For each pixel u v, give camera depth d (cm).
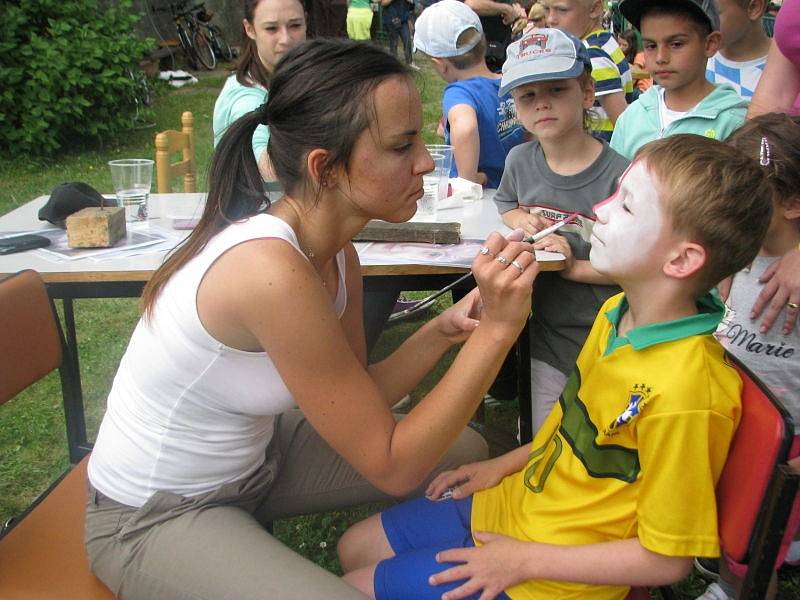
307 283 126
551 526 138
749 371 125
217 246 131
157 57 975
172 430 143
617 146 278
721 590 182
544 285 233
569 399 150
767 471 112
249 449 151
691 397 120
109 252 216
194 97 895
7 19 638
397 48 1020
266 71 295
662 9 246
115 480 147
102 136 703
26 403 309
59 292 209
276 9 284
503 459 165
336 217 136
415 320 387
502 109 313
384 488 140
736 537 118
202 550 138
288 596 131
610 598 137
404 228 224
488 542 142
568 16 354
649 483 123
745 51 293
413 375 166
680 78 251
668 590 165
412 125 127
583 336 231
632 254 130
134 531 143
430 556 147
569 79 220
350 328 167
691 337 126
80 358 345
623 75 374
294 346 126
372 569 149
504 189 249
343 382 131
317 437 176
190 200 277
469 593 137
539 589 136
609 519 132
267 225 130
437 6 326
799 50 213
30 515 163
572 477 139
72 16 688
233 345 133
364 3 928
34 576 148
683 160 126
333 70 124
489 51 479
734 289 186
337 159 127
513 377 303
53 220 236
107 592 145
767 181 130
